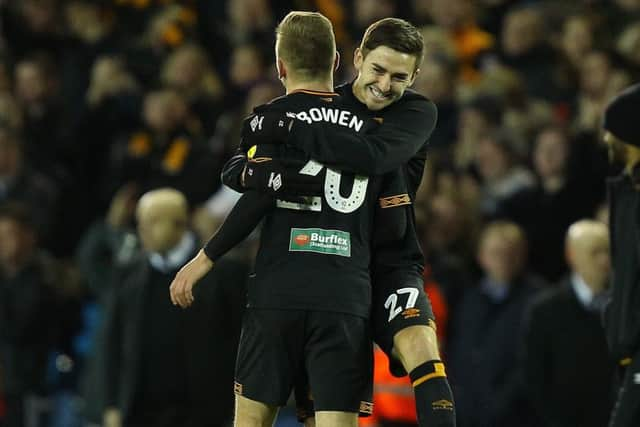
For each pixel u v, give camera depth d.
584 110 36.72
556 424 28.05
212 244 16.78
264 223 16.94
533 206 33.25
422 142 16.88
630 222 20.00
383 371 28.39
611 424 19.66
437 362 16.55
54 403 36.22
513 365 29.81
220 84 44.50
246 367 16.84
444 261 31.28
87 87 46.53
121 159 40.56
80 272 37.66
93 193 42.56
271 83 41.44
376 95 16.66
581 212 33.00
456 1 42.47
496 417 29.66
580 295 28.17
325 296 16.45
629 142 20.17
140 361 27.19
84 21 48.03
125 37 47.47
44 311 34.75
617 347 19.92
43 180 40.56
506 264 30.38
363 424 29.41
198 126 41.00
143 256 28.00
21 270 34.88
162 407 27.19
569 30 39.69
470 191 34.59
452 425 16.20
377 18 43.69
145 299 27.30
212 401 26.97
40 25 47.06
